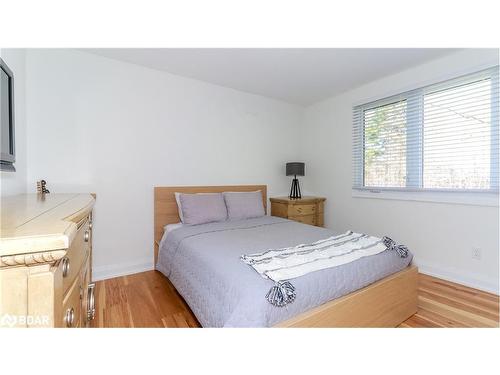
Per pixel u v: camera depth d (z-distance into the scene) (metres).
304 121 4.06
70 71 2.24
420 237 2.62
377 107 3.03
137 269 2.62
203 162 3.06
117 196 2.50
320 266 1.38
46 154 2.14
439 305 1.91
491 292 2.12
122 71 2.50
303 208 3.39
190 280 1.71
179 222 2.79
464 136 2.29
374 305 1.50
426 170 2.57
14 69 1.80
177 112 2.85
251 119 3.49
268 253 1.58
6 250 0.47
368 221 3.13
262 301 1.11
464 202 2.28
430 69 2.48
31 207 1.00
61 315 0.60
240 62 2.52
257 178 3.58
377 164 3.04
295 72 2.76
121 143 2.51
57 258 0.52
